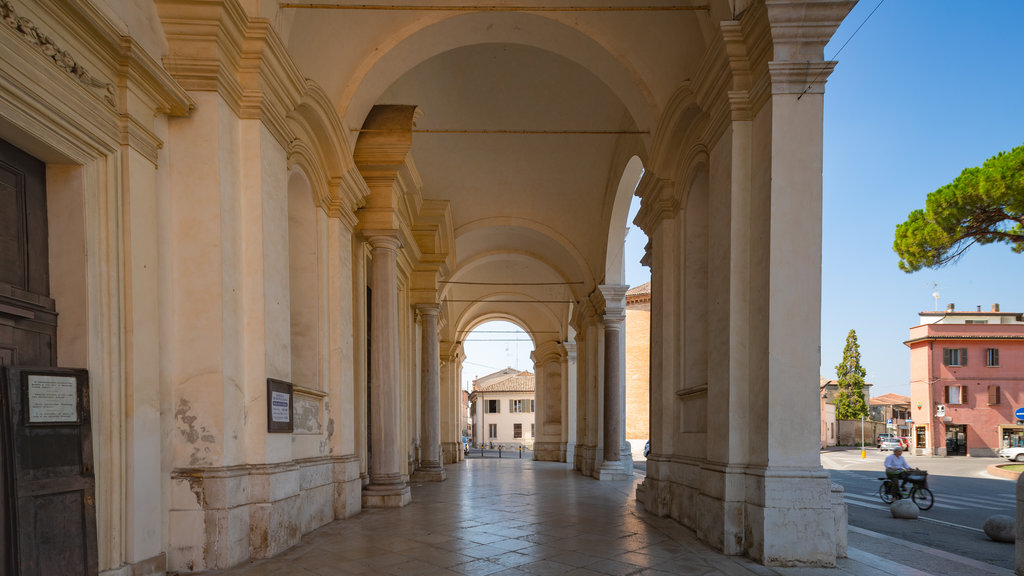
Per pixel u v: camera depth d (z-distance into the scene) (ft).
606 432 49.32
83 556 12.59
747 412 19.25
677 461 26.04
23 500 11.39
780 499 17.15
